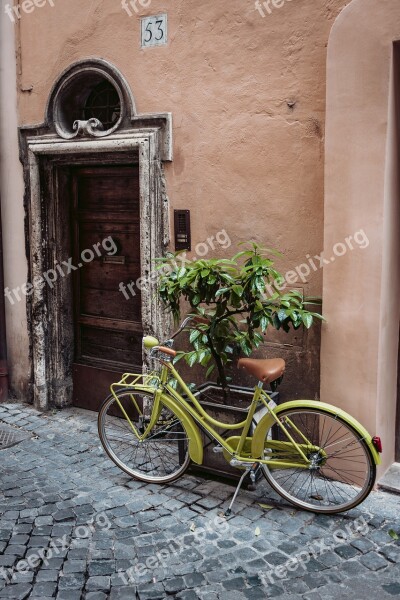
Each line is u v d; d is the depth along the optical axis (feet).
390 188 12.09
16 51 17.43
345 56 11.81
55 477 13.79
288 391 14.02
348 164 12.05
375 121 11.66
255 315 12.33
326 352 12.76
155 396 13.15
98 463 14.52
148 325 15.71
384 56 11.43
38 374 18.16
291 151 13.29
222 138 14.21
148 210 15.30
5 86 17.83
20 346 18.80
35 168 17.37
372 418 12.39
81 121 16.05
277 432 12.70
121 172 16.79
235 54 13.79
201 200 14.70
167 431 13.29
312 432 13.52
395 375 13.29
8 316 18.92
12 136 17.92
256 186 13.87
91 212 17.62
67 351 18.43
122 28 15.43
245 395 13.85
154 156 15.10
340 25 11.79
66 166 17.71
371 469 11.26
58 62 16.71
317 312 13.29
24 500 12.71
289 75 13.12
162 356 12.85
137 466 14.17
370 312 12.15
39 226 17.62
